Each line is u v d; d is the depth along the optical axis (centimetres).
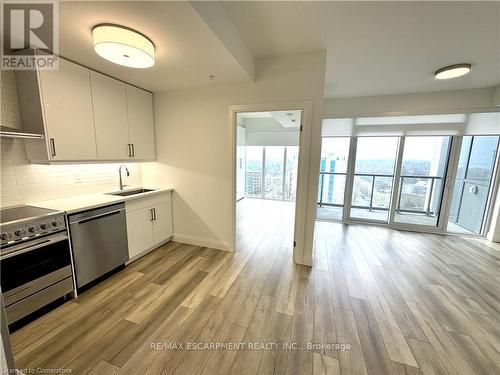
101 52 162
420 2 159
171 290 221
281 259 292
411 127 382
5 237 153
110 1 125
